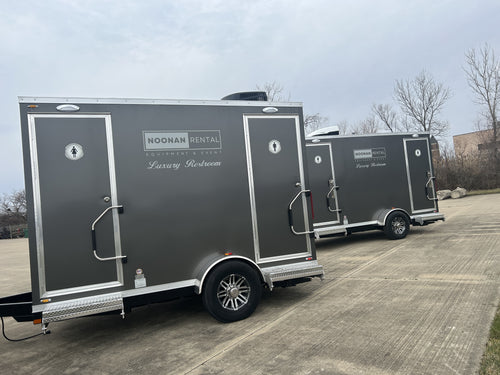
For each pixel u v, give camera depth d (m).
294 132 5.33
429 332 3.68
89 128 4.25
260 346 3.76
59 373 3.65
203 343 4.01
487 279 5.29
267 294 5.73
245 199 4.96
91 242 4.16
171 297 4.51
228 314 4.56
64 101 4.16
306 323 4.30
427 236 9.66
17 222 41.81
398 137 9.98
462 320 3.90
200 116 4.80
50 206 4.02
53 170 4.07
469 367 2.94
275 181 5.15
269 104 5.20
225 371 3.29
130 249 4.32
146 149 4.49
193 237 4.64
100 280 4.18
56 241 4.02
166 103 4.64
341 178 9.47
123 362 3.73
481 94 31.00
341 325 4.11
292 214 5.21
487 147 29.22
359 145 9.66
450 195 24.41
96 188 4.23
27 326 5.51
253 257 4.94
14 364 4.00
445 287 5.12
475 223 11.14
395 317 4.19
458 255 7.01
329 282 6.07
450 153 30.84
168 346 4.04
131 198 4.37
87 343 4.42
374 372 3.01
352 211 9.48
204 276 4.48
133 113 4.46
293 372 3.15
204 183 4.75
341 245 9.81
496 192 24.95
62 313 3.89
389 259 7.33
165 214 4.52
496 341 3.31
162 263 4.46
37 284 3.93
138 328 4.78
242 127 5.02
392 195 9.79
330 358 3.34
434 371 2.94
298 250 5.21
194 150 4.73
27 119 4.02
